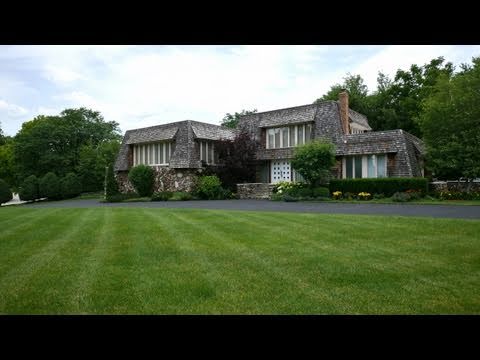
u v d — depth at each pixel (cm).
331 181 2539
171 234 975
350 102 4481
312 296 490
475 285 532
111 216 1444
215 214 1455
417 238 876
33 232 1040
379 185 2353
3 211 1795
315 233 957
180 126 3269
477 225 1027
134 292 509
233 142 3072
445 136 2445
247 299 480
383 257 697
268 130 3212
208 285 537
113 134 5781
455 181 2566
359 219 1203
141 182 3266
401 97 4438
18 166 4719
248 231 1005
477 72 2480
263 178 3228
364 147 2584
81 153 4556
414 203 1953
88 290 518
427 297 484
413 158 2561
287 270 613
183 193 2998
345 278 566
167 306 459
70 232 1035
